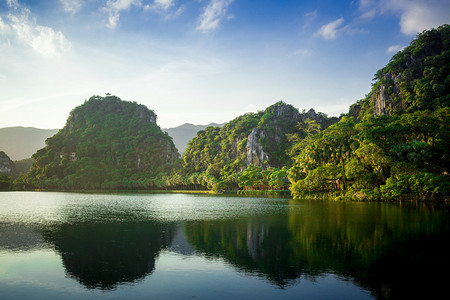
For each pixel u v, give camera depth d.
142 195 183.38
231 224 49.88
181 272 24.81
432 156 79.38
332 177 100.31
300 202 96.69
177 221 54.34
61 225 49.97
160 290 21.05
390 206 72.62
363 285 21.78
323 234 39.38
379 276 23.53
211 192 195.38
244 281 22.67
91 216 63.66
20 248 33.16
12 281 23.05
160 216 62.62
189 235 40.34
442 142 78.50
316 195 108.75
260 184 164.25
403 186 73.81
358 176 90.38
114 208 85.12
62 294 20.50
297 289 21.12
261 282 22.45
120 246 33.97
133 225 49.75
